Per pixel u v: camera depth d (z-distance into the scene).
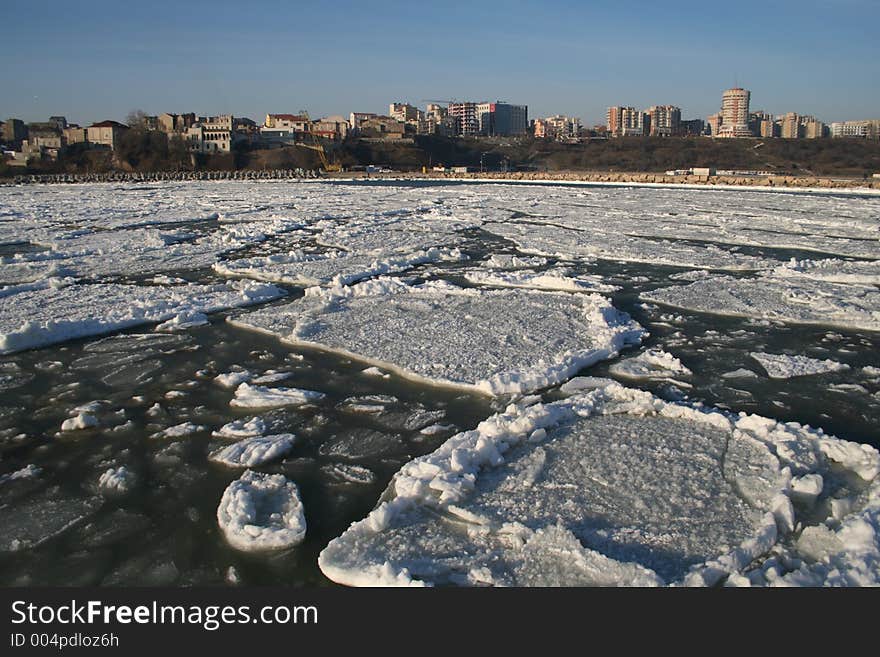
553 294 13.58
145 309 12.34
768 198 40.47
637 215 29.73
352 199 40.50
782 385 8.87
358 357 9.81
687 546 5.23
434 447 7.18
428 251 18.80
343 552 5.31
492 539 5.39
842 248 19.91
